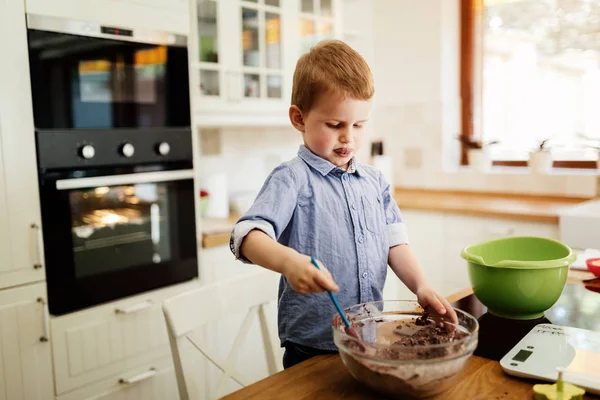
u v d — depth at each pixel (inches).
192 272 81.9
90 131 69.1
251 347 87.3
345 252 40.9
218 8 85.7
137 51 73.5
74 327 68.5
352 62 36.9
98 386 71.1
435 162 123.8
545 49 108.9
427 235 104.7
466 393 29.6
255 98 93.0
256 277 47.8
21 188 63.3
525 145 114.6
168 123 78.1
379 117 133.0
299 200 39.9
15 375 63.7
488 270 41.4
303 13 99.8
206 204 95.4
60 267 67.1
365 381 28.7
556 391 27.9
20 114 62.9
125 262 74.0
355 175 43.6
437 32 119.3
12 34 61.9
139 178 73.9
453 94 122.3
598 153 104.3
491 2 116.1
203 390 80.1
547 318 41.6
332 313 40.5
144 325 75.8
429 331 33.9
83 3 67.4
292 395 30.2
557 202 99.4
